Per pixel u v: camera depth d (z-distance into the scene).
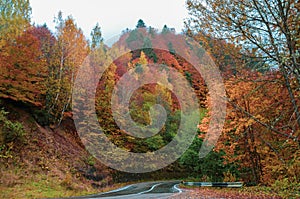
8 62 21.83
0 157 18.89
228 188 17.73
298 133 8.23
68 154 26.98
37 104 24.98
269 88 8.64
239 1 7.21
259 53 7.62
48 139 26.08
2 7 22.97
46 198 14.59
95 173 27.78
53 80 29.06
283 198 9.93
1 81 21.75
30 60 23.03
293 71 6.96
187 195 14.48
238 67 8.09
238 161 17.66
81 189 20.61
